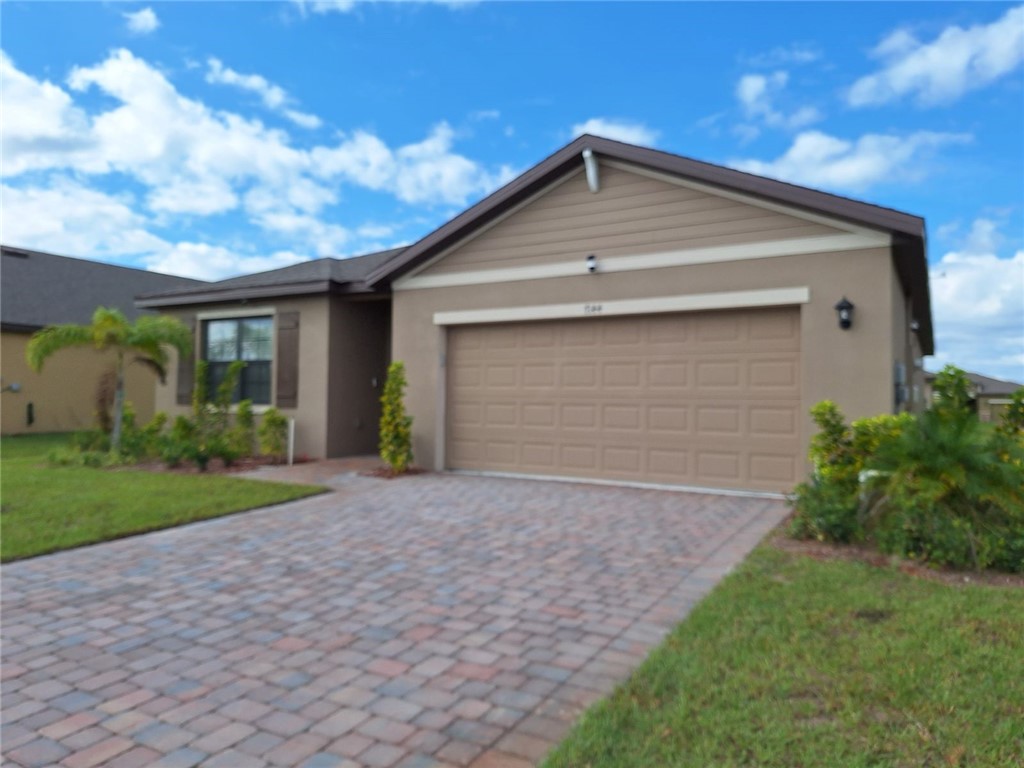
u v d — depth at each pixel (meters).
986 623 4.15
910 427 5.96
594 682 3.68
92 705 3.50
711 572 5.59
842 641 3.92
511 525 7.35
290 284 13.05
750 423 9.09
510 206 10.70
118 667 3.95
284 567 5.89
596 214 10.06
